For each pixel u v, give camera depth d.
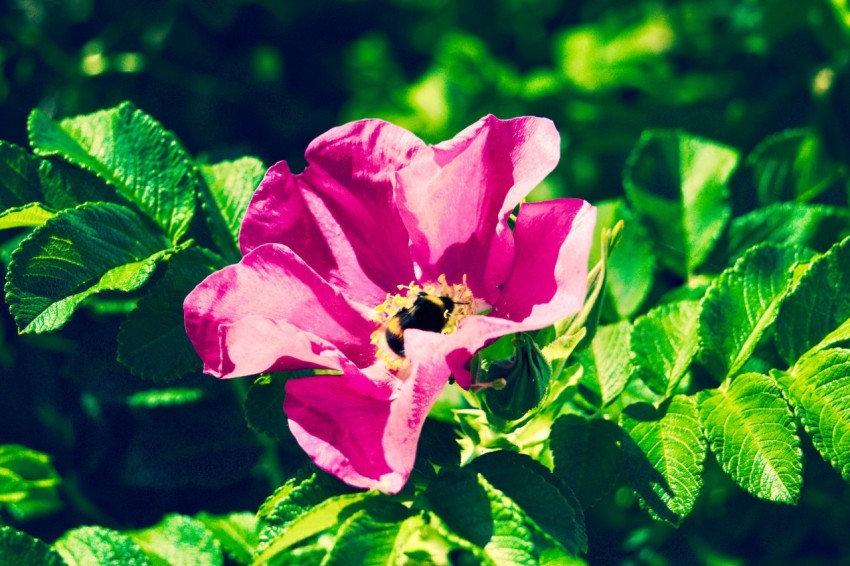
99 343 0.49
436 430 0.44
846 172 0.55
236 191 0.49
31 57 0.59
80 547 0.45
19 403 0.51
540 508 0.42
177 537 0.47
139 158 0.49
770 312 0.46
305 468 0.44
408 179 0.44
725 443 0.44
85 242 0.46
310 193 0.45
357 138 0.45
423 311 0.45
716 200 0.51
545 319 0.41
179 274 0.46
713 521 0.51
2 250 0.50
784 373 0.45
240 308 0.44
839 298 0.46
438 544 0.44
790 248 0.46
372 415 0.43
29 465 0.49
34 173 0.48
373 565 0.42
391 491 0.41
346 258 0.46
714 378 0.46
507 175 0.44
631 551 0.51
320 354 0.42
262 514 0.44
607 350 0.47
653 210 0.51
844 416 0.44
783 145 0.54
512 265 0.44
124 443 0.50
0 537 0.43
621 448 0.45
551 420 0.46
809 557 0.51
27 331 0.45
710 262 0.51
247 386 0.48
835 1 0.59
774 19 0.60
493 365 0.43
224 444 0.48
